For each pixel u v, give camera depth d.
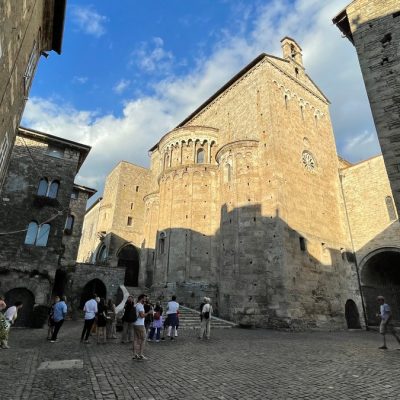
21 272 23.75
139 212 53.53
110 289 33.12
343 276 31.31
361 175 35.31
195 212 34.22
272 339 17.89
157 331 16.39
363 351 13.52
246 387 7.93
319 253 29.83
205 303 17.59
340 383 8.27
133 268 50.78
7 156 15.68
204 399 7.04
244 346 14.76
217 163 35.84
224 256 29.14
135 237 51.84
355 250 33.88
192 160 37.16
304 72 39.81
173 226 34.31
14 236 24.31
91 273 32.69
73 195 40.88
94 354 12.14
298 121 35.06
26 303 23.52
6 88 11.67
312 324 25.78
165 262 33.56
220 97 40.50
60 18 17.56
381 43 18.16
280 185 28.58
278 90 34.34
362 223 34.06
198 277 31.84
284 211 27.81
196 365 10.41
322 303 27.62
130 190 53.75
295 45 41.12
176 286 31.50
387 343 16.77
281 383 8.29
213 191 35.12
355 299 31.53
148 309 16.48
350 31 21.59
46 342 15.09
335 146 39.31
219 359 11.47
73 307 30.80
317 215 31.75
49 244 25.39
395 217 31.61
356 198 35.16
